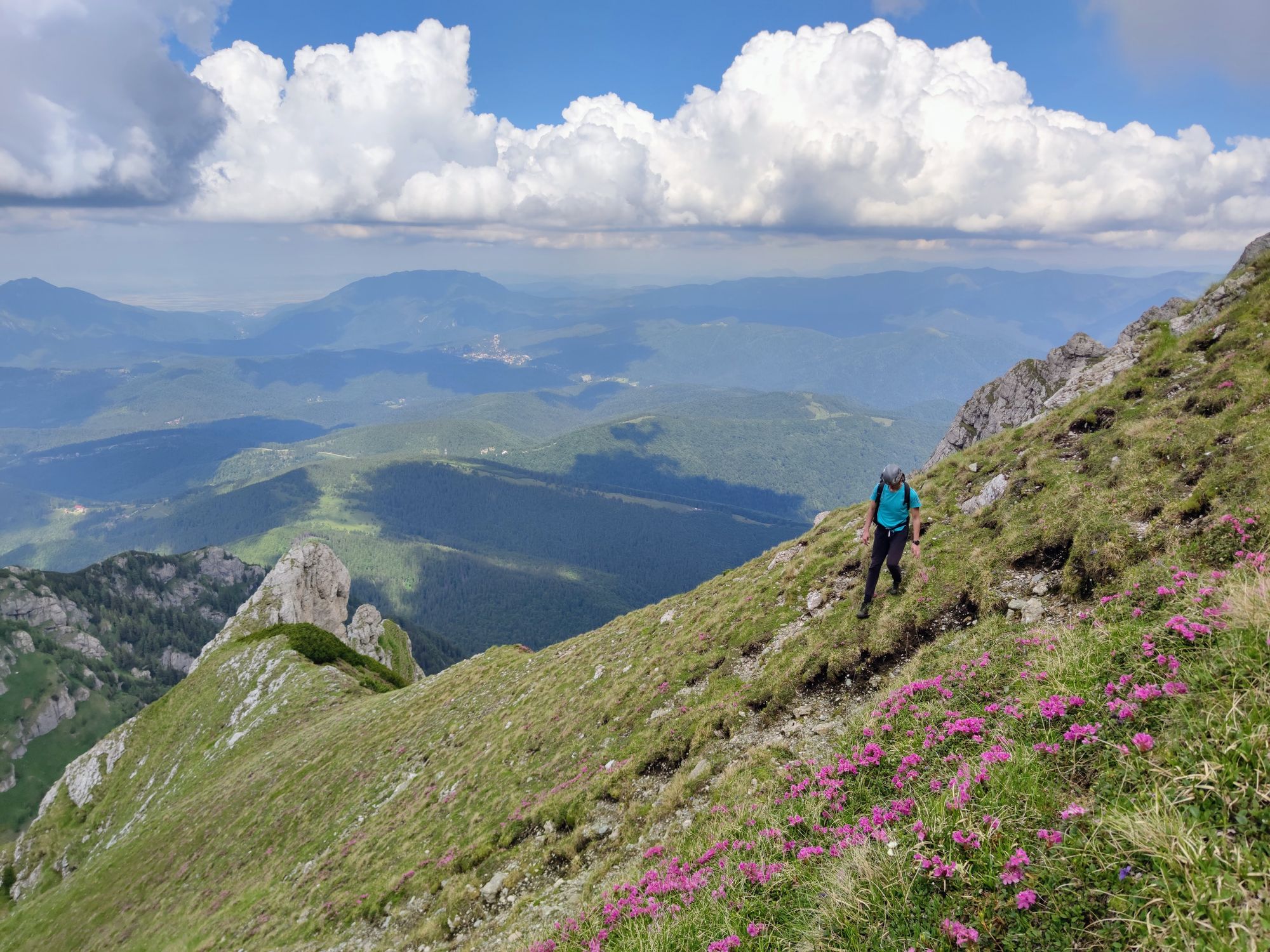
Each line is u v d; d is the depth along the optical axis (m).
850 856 8.17
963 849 7.10
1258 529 11.12
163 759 87.12
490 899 18.53
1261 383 16.12
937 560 18.38
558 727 28.39
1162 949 5.03
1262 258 27.14
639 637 33.59
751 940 7.88
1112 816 6.31
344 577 148.12
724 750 17.16
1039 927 5.92
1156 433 17.12
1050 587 14.70
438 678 58.84
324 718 67.81
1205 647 7.89
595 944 10.08
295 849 36.84
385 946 20.20
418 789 33.41
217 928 32.34
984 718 9.63
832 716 15.63
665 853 13.34
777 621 22.73
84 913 51.19
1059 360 57.38
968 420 65.44
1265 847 5.29
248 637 106.94
